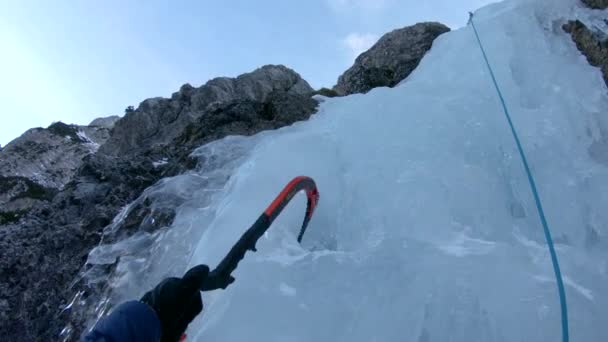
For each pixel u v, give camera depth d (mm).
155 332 1544
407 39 7090
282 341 2441
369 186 3643
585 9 5547
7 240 4691
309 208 3289
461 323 2359
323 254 2889
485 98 4492
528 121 4145
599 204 3455
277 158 3949
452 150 3906
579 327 2324
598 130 4262
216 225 3408
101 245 4211
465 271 2562
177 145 5918
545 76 4750
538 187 3635
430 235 3154
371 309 2504
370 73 6773
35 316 3998
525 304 2400
